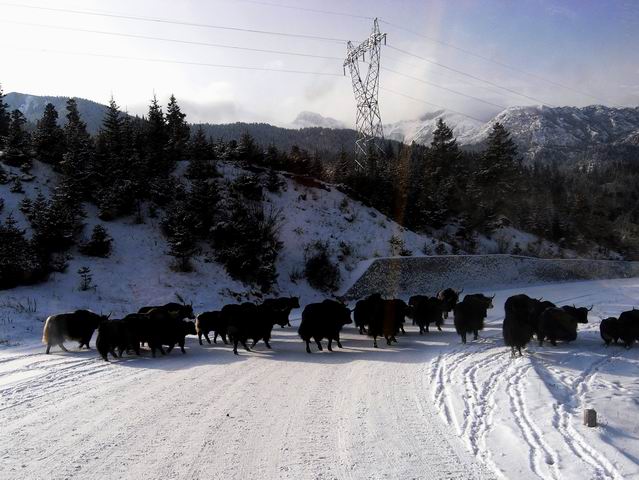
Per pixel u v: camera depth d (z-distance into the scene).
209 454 6.68
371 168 45.19
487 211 52.62
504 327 13.66
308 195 38.28
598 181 142.62
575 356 13.85
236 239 27.84
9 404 8.82
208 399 9.23
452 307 22.58
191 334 16.91
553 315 15.23
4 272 19.81
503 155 59.84
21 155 27.67
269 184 36.19
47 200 25.19
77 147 27.75
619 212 88.56
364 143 52.00
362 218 39.25
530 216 59.59
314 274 30.30
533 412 8.49
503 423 7.93
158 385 10.25
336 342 16.05
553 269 44.84
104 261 23.95
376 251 35.88
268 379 10.81
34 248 21.70
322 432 7.54
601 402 9.24
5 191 25.44
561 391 10.09
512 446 6.98
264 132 164.50
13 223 21.31
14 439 7.18
